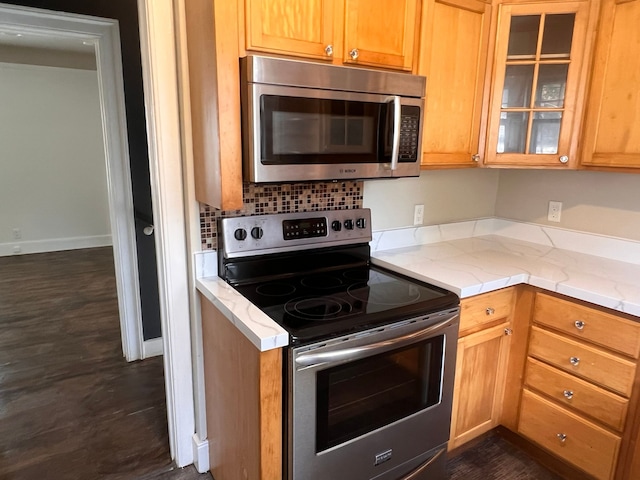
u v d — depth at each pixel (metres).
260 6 1.40
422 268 1.93
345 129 1.58
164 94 1.62
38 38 4.35
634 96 1.73
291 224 1.86
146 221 2.76
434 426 1.74
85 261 5.34
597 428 1.71
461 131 1.98
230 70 1.35
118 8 2.49
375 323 1.45
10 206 5.46
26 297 4.08
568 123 1.93
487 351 1.91
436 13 1.78
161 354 2.98
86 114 5.71
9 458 1.99
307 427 1.37
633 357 1.57
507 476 1.93
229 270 1.75
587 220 2.26
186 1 1.52
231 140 1.39
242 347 1.42
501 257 2.16
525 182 2.54
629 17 1.72
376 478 1.61
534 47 1.94
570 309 1.74
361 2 1.59
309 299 1.61
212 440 1.88
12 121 5.27
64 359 2.91
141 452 2.05
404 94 1.69
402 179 2.27
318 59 1.54
